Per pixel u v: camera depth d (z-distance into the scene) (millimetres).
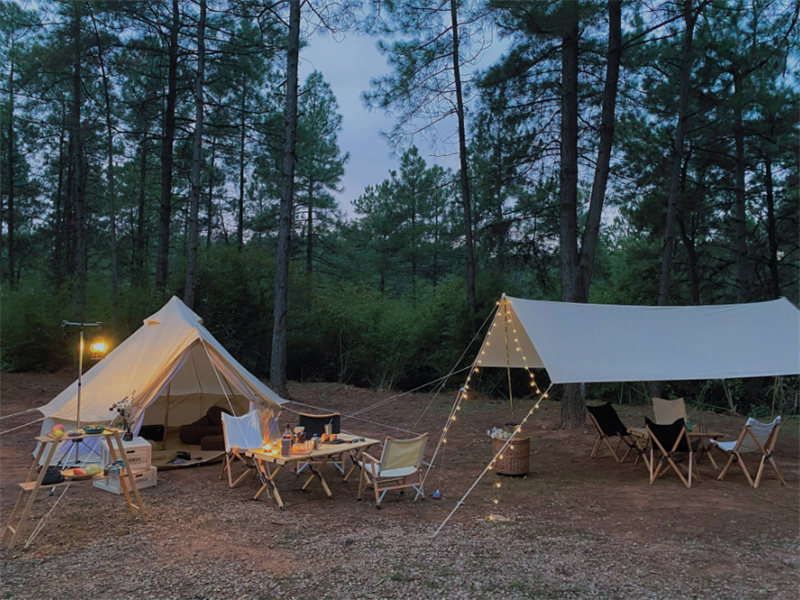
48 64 12750
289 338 16531
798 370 6379
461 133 14242
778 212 16500
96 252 22062
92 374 7484
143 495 5812
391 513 5340
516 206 15117
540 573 3908
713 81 13062
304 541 4523
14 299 15656
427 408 12156
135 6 13195
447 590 3633
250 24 15195
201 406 9602
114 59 13523
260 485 6281
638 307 7816
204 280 15570
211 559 4129
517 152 12852
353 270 24406
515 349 8406
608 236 22375
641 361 6441
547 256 14047
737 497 5879
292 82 11477
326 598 3514
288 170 11586
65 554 4203
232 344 15555
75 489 6020
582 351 6453
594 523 5027
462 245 23438
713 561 4148
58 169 23203
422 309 16609
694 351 6773
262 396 7715
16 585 3662
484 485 6391
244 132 17406
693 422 10852
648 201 15031
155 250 24906
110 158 13914
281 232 11641
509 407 12773
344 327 16406
